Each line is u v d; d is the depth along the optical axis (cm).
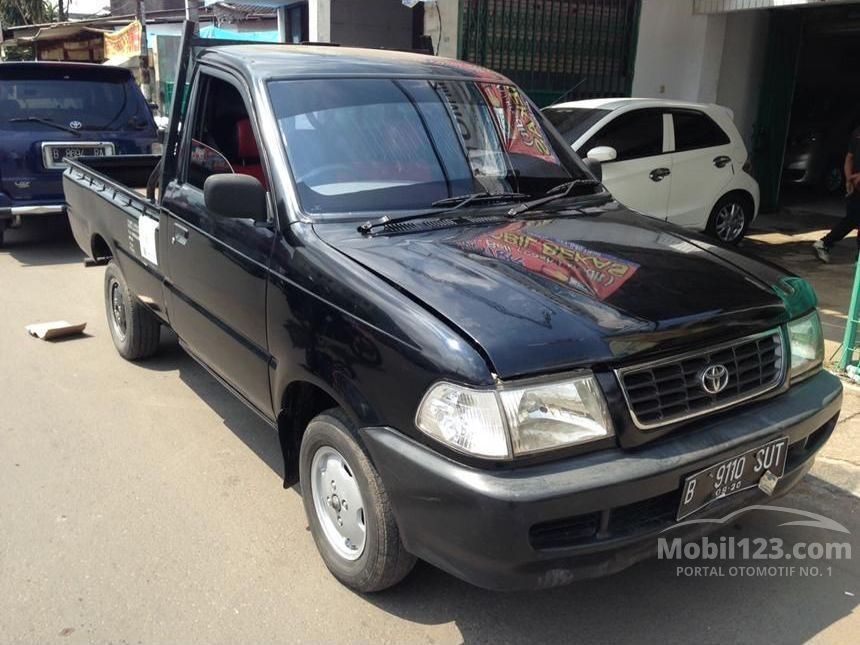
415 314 239
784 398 277
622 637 270
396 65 377
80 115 861
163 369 514
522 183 357
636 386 235
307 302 278
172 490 361
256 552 314
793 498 362
